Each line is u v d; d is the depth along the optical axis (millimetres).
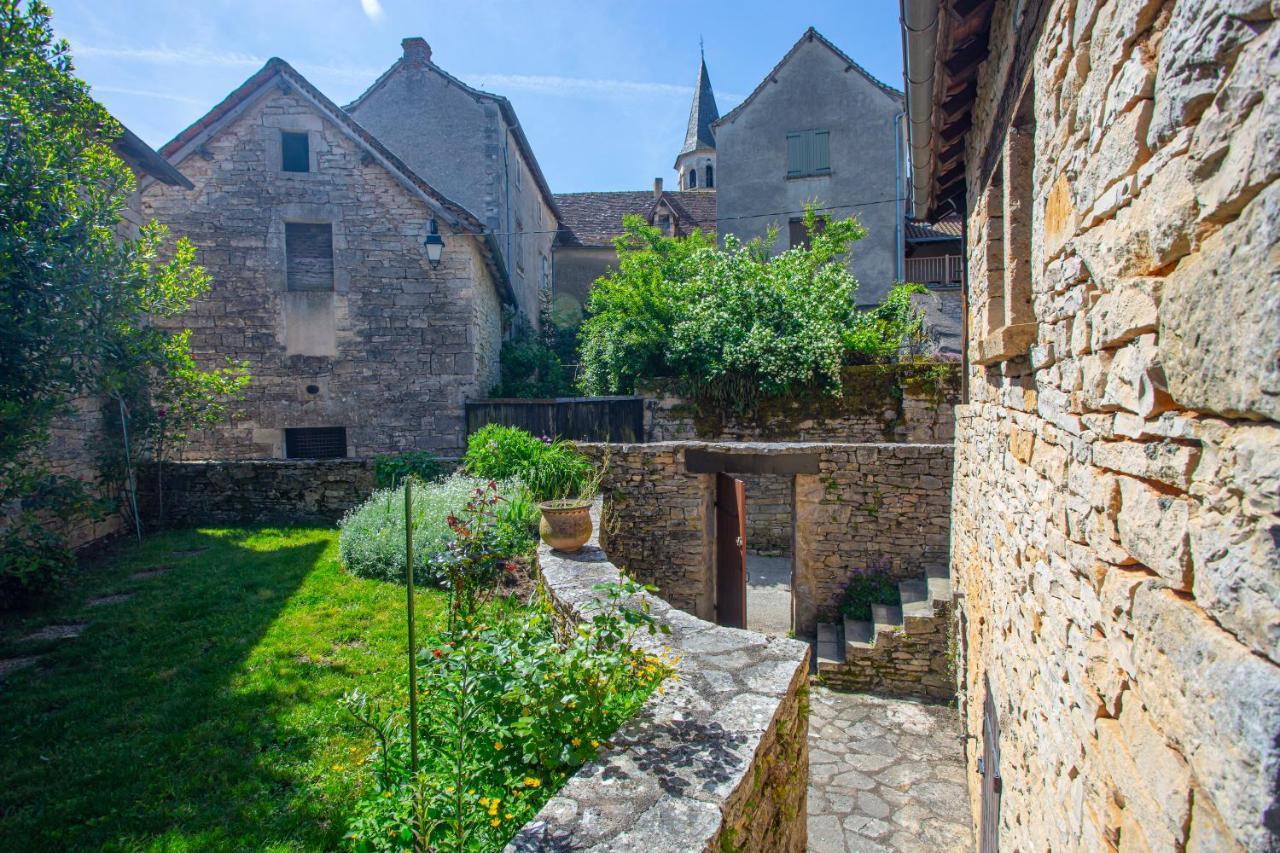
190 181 9625
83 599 5285
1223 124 940
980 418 3955
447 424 10633
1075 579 1798
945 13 2883
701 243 13445
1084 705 1691
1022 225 2732
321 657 4199
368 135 10258
